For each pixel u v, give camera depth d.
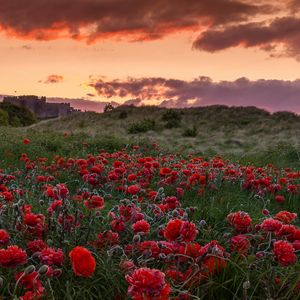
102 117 54.09
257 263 3.36
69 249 3.42
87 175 6.77
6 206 4.36
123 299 2.91
